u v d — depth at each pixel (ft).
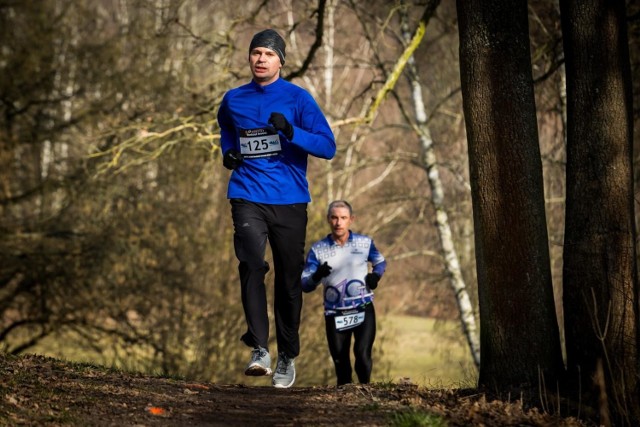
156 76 122.72
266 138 36.27
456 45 122.52
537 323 36.91
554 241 108.68
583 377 37.35
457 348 148.05
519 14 37.40
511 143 36.88
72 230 126.93
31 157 132.57
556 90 94.38
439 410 32.30
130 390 34.47
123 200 124.36
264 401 34.58
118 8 147.84
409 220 125.59
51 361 39.55
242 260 36.42
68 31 132.05
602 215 37.45
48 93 129.59
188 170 118.21
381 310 130.00
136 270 119.96
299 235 36.96
